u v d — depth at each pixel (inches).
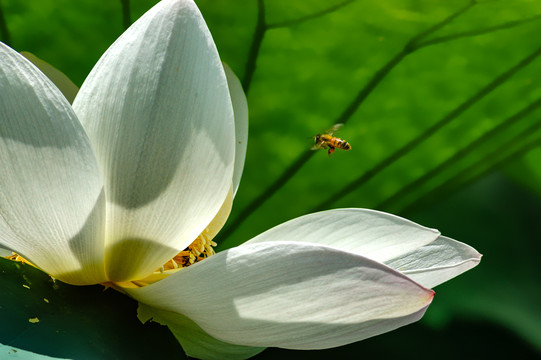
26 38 33.4
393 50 33.7
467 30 33.4
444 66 34.2
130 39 29.2
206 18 32.9
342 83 34.3
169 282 29.8
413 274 31.1
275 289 29.3
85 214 29.5
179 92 29.0
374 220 32.3
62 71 34.0
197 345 31.6
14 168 28.9
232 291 29.5
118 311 30.4
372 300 29.2
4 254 32.4
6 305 29.5
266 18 32.9
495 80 34.6
